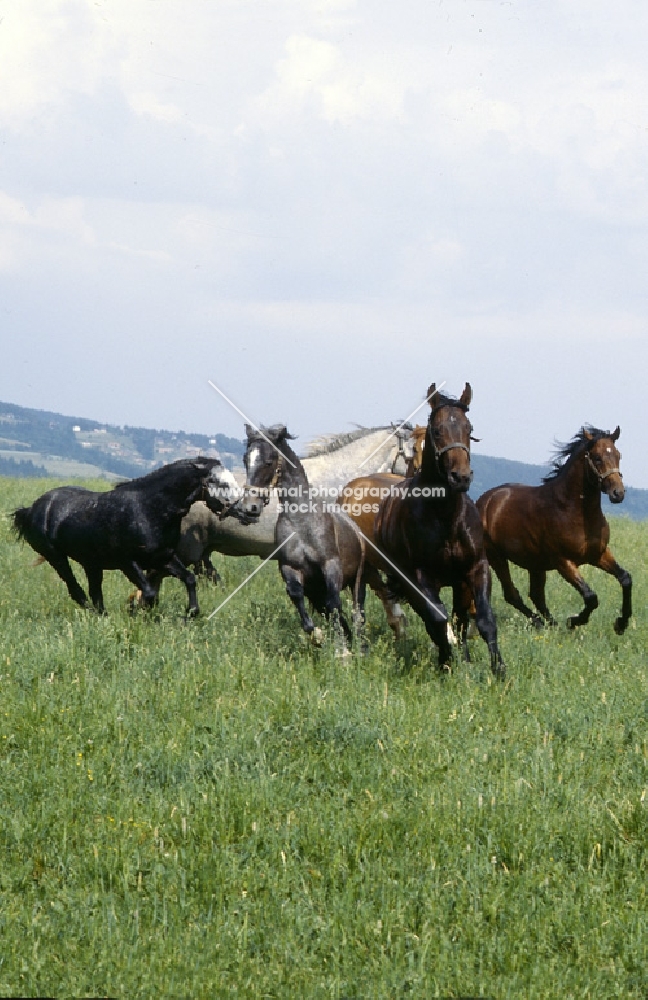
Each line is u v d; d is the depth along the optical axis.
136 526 16.27
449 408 13.32
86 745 10.26
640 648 15.80
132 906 7.65
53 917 7.52
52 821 8.86
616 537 32.78
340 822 8.77
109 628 14.12
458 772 9.87
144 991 6.62
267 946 7.27
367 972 6.96
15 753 10.27
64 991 6.65
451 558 13.66
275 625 16.23
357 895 7.92
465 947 7.30
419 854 8.46
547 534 17.62
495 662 13.38
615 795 9.38
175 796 9.35
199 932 7.29
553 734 11.10
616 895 7.90
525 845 8.47
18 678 12.09
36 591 19.25
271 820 9.05
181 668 12.67
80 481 41.31
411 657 14.57
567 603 21.20
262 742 10.61
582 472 17.09
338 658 13.79
